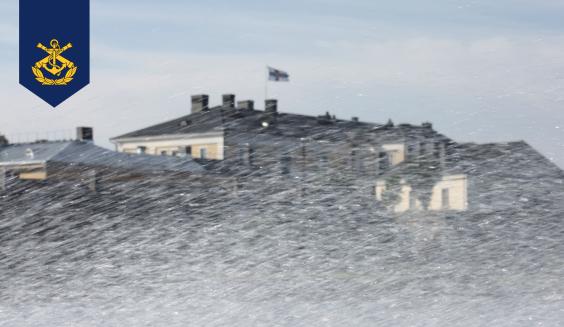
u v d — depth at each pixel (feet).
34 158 203.82
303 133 255.29
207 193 157.17
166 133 273.75
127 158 185.88
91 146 197.67
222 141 262.26
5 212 138.62
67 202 143.33
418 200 130.93
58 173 197.26
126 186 158.51
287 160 150.61
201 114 270.67
